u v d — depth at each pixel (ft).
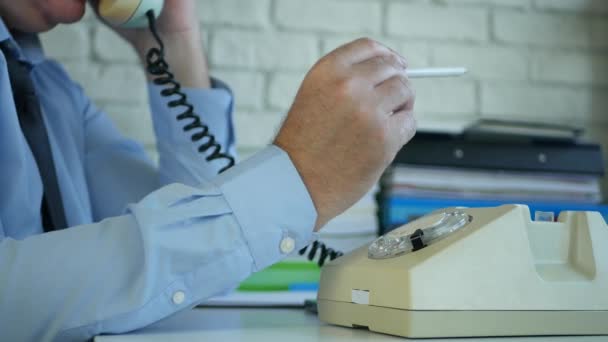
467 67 5.63
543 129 4.72
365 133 2.16
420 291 1.95
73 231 2.13
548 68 5.76
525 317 2.04
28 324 1.99
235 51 5.31
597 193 4.75
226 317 2.65
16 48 3.23
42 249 2.07
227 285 2.13
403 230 2.25
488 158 4.59
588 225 2.18
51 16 3.29
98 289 2.03
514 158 4.63
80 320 2.00
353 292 2.18
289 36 5.40
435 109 5.56
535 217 2.21
